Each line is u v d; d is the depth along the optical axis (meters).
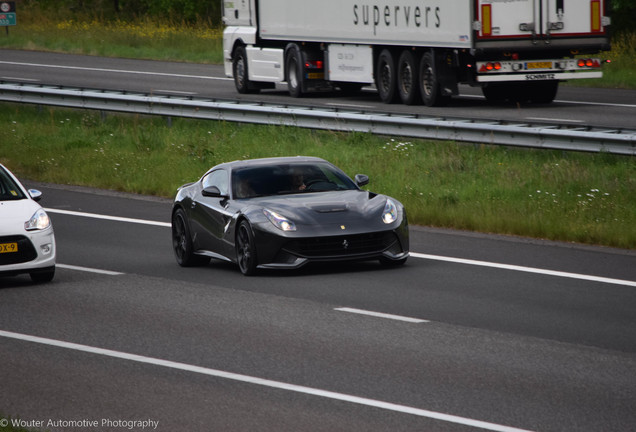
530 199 61.34
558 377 28.17
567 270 44.94
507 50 93.44
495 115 89.31
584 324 34.72
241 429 24.23
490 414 24.91
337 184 48.47
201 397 26.97
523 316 36.16
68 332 35.34
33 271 44.78
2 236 44.19
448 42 95.00
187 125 98.19
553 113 90.56
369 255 44.53
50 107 111.75
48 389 28.17
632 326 34.34
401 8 99.94
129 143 92.62
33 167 86.50
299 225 44.22
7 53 184.75
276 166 49.38
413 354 31.05
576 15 94.75
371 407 25.69
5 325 36.81
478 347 31.77
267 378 28.66
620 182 61.75
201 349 32.28
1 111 114.88
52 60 169.50
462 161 70.69
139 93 103.88
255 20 120.00
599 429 23.64
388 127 79.69
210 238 48.56
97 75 144.00
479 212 58.78
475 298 39.53
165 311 38.53
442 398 26.34
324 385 27.83
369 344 32.44
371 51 105.00
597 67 96.25
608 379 27.89
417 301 39.12
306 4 112.19
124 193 76.12
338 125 83.69
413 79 99.88
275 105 92.31
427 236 55.28
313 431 23.94
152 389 27.86
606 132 67.88
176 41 184.50
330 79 111.44
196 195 50.41
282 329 34.88
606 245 51.62
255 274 45.88
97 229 61.28
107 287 44.12
